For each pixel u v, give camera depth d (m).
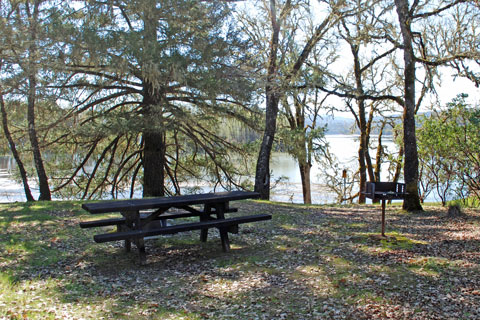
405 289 4.83
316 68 15.10
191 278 5.50
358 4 12.92
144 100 13.29
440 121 11.77
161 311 4.43
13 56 11.46
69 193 17.86
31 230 7.98
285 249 6.74
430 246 6.55
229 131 17.17
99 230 8.08
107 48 10.38
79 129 12.07
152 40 10.95
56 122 13.26
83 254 6.61
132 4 11.15
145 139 14.78
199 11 11.66
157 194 14.75
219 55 11.72
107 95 13.78
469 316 4.07
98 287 5.17
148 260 6.34
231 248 6.93
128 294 4.94
